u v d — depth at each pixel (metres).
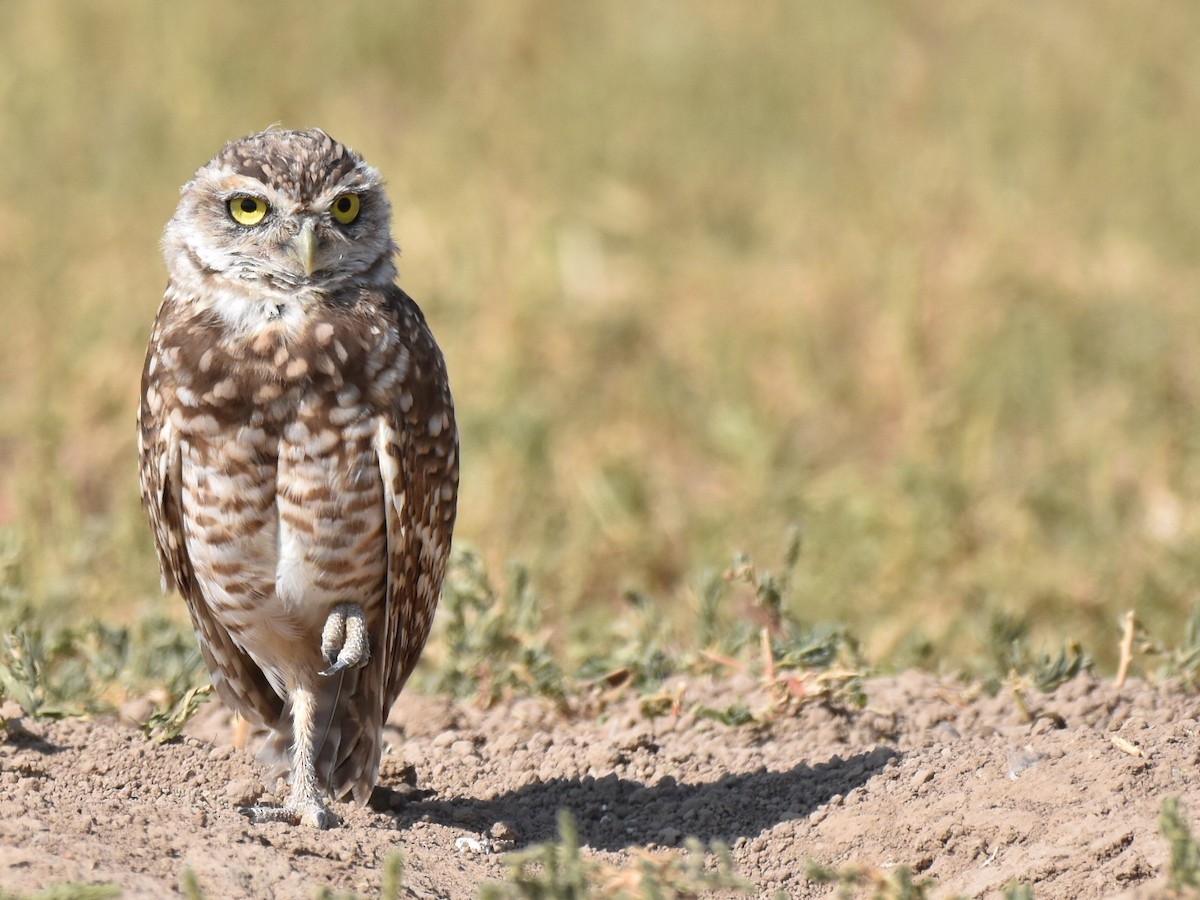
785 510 15.63
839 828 8.49
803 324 19.53
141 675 10.58
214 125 24.72
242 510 8.62
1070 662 10.12
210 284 8.84
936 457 16.23
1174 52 27.56
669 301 20.81
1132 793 8.20
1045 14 28.56
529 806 9.19
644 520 15.86
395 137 25.08
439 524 9.17
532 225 21.73
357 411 8.57
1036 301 19.84
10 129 23.80
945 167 23.61
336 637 8.69
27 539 13.48
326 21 28.02
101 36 27.42
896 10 29.30
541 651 10.59
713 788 9.16
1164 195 23.00
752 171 24.20
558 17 29.20
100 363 18.23
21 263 20.41
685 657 10.76
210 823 7.92
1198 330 19.20
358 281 8.98
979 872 7.76
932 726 9.73
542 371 18.92
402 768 9.40
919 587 14.13
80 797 8.16
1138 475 16.38
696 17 28.92
